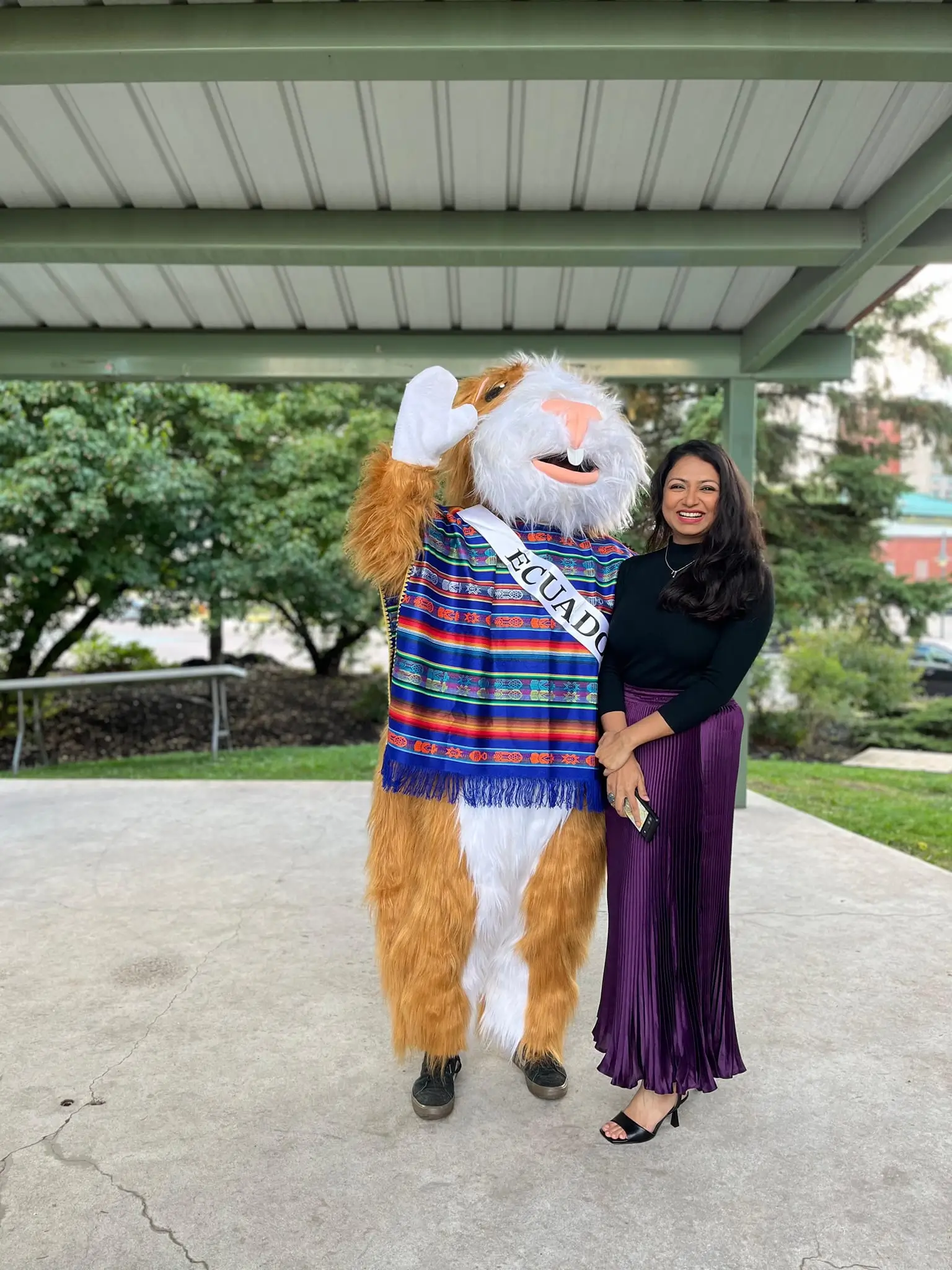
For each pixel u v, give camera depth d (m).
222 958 3.26
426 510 2.18
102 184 3.67
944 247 4.00
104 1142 2.16
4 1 2.62
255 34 2.62
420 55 2.63
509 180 3.64
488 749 2.14
